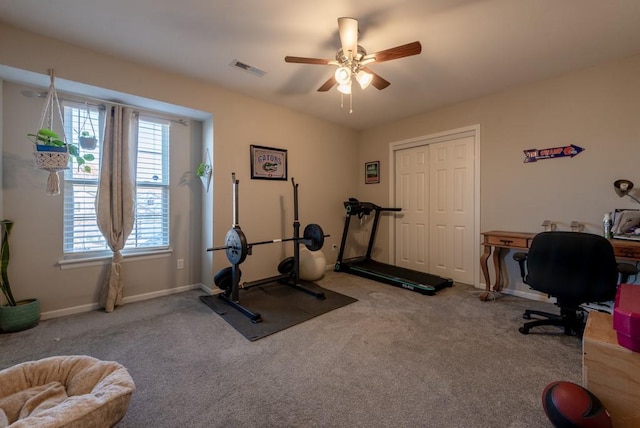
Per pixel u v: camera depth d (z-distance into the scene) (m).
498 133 3.33
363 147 4.95
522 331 2.26
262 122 3.66
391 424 1.35
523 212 3.16
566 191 2.88
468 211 3.67
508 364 1.84
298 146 4.09
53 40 2.29
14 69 2.17
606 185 2.66
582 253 1.93
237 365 1.84
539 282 2.12
